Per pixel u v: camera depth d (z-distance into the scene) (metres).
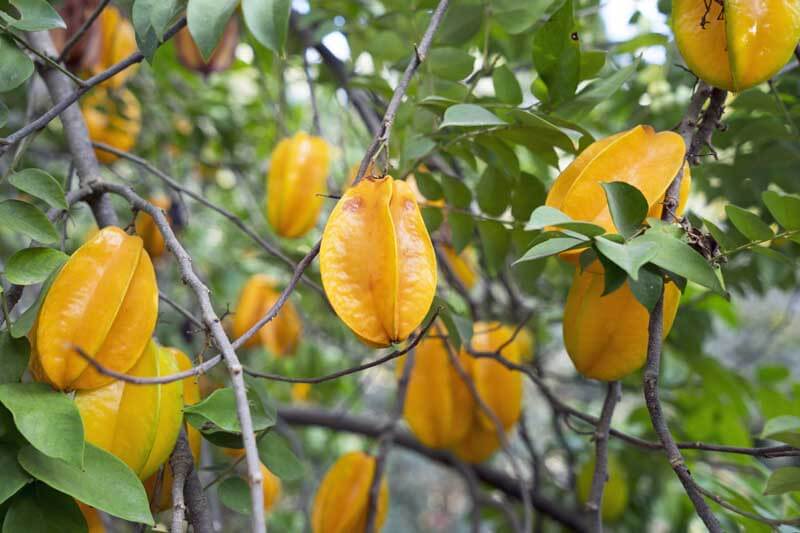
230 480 0.72
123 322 0.65
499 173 0.86
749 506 0.86
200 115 1.45
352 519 0.96
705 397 1.21
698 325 1.20
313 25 1.13
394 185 0.62
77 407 0.61
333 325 1.59
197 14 0.67
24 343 0.65
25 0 0.73
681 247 0.60
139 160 0.87
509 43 1.04
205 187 1.70
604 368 0.70
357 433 1.50
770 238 0.67
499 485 1.44
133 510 0.61
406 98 0.93
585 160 0.69
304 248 1.10
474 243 1.11
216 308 1.35
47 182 0.71
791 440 0.69
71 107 0.84
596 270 0.68
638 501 1.47
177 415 0.68
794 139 0.92
